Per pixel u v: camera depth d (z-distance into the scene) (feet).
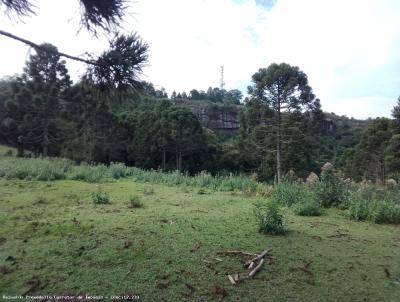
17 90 80.02
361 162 92.27
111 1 7.56
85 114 88.07
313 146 78.13
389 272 11.58
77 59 8.34
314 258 12.72
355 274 11.35
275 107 71.36
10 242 13.30
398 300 9.60
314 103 70.90
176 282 10.27
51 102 78.07
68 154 91.15
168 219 17.72
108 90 8.93
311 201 22.15
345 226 18.13
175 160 112.78
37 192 25.85
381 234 16.71
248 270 11.33
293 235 15.70
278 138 71.51
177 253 12.60
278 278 10.82
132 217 17.97
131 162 107.14
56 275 10.47
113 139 100.32
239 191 31.99
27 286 9.72
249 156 80.69
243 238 14.79
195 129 110.11
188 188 32.99
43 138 85.05
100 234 14.49
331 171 25.88
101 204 21.89
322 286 10.36
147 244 13.42
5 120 84.23
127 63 8.37
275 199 25.20
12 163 41.29
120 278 10.39
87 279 10.27
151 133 104.58
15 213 18.17
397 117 85.66
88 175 36.86
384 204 20.89
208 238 14.53
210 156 113.91
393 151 75.56
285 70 68.64
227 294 9.63
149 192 28.02
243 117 75.36
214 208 21.66
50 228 15.10
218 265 11.66
